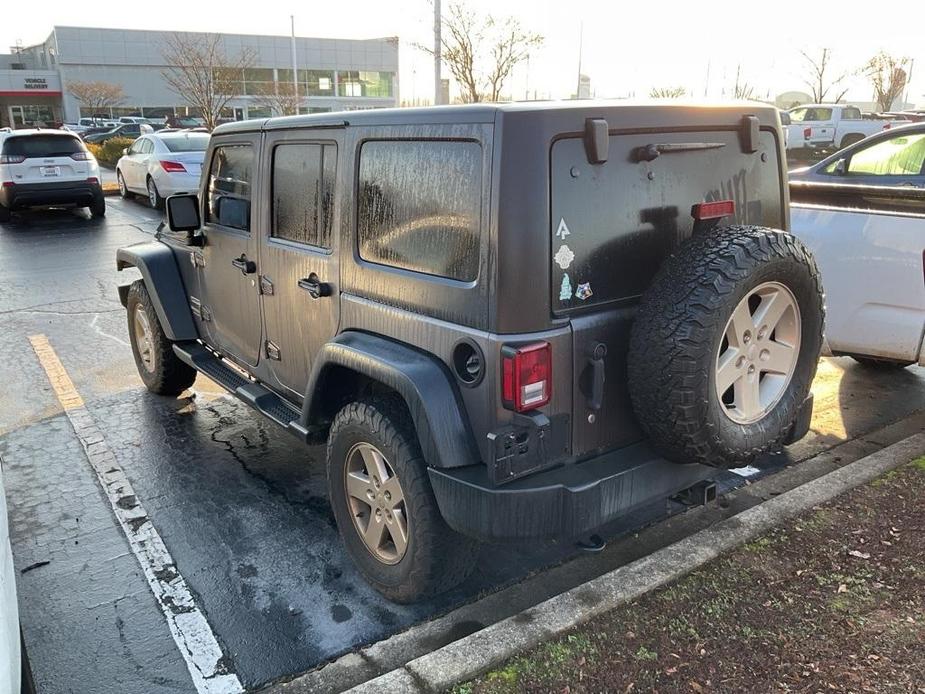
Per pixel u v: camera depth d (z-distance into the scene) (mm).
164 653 3049
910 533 3580
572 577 3475
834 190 5934
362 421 3125
